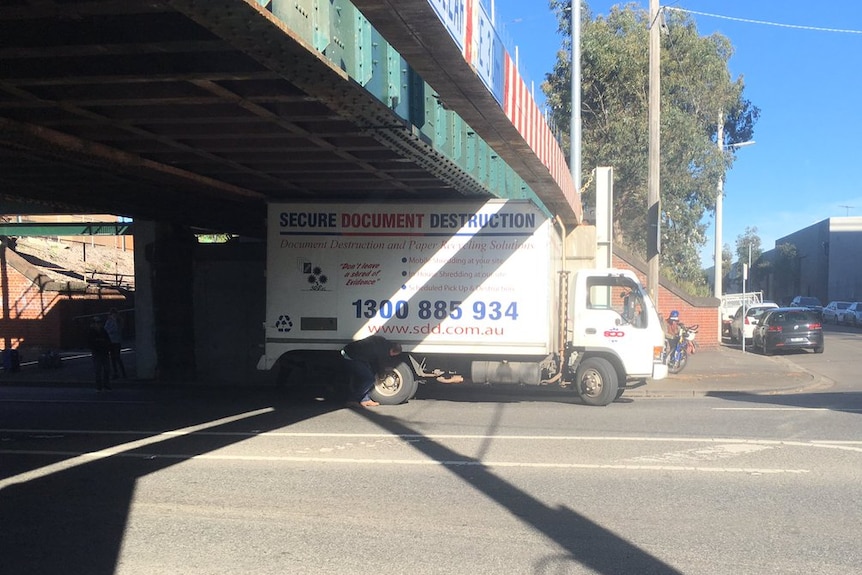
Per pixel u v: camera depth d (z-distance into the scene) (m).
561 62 28.11
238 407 12.88
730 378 16.45
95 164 10.52
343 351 12.88
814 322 23.12
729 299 35.22
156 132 9.19
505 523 5.93
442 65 6.88
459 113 8.63
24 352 23.39
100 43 6.13
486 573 4.88
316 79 6.58
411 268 12.75
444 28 5.95
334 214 12.94
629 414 11.55
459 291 12.62
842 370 18.98
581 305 12.80
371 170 11.34
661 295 23.72
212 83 7.09
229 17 5.05
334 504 6.52
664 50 27.47
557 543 5.45
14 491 7.09
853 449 8.57
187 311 17.17
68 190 13.05
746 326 27.55
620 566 4.97
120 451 8.95
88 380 17.03
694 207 28.34
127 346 26.31
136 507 6.50
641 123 26.50
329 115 8.29
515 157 11.05
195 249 17.12
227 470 7.85
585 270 12.88
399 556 5.21
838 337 32.53
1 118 8.43
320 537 5.64
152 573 4.96
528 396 14.23
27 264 23.61
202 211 15.62
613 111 27.75
